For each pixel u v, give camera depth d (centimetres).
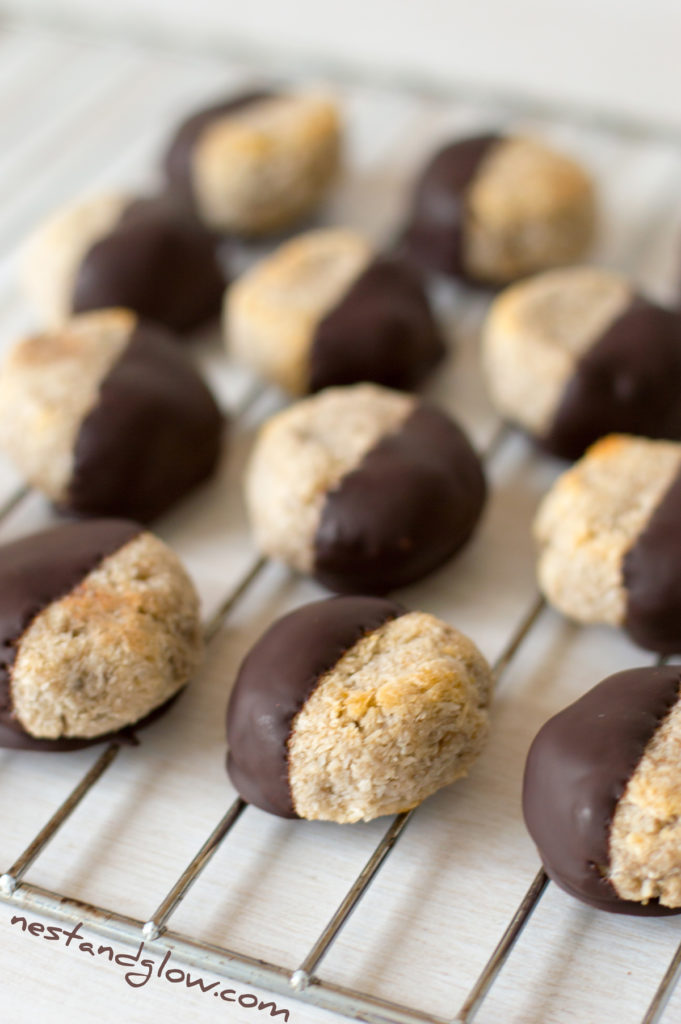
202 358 49
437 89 56
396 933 39
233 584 44
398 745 39
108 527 42
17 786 41
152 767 41
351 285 47
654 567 41
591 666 42
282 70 57
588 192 49
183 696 42
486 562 44
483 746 40
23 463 44
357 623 40
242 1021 38
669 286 49
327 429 44
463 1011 37
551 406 45
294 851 40
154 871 40
